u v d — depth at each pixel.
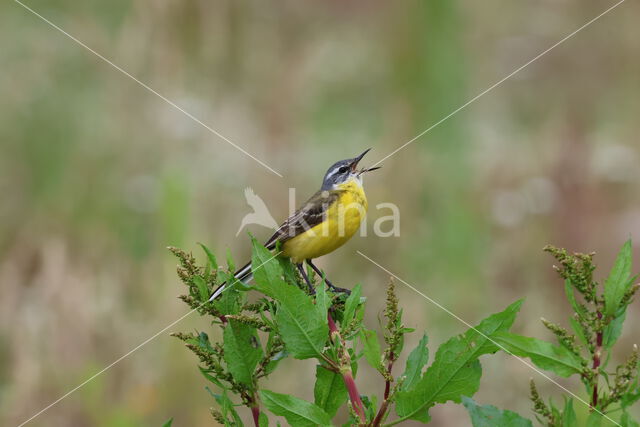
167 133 12.85
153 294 11.29
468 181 12.83
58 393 10.82
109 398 10.80
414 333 11.71
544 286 12.53
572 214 13.34
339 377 5.26
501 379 11.59
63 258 11.62
